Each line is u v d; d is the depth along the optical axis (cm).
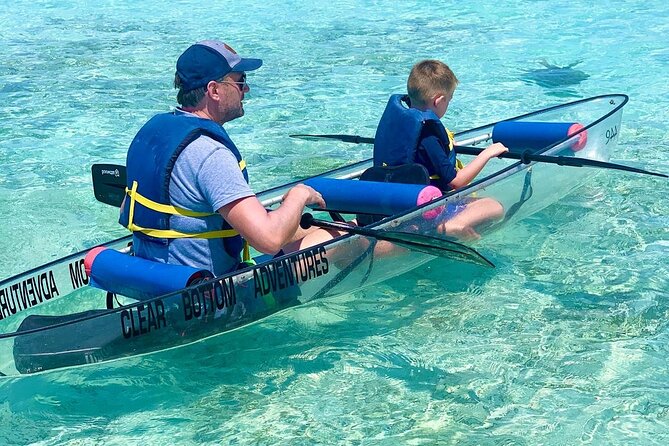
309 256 361
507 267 423
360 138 526
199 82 321
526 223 473
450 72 420
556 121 562
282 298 356
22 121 687
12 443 301
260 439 299
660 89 730
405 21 1027
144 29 1019
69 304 389
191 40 957
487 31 962
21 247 464
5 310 363
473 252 369
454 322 373
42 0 1211
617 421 300
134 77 816
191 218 323
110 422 313
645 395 314
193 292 323
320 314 384
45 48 932
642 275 408
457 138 521
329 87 767
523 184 445
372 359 348
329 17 1062
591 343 351
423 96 417
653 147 591
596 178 530
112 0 1207
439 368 339
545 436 294
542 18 1015
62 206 521
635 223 467
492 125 536
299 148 620
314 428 304
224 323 342
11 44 952
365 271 387
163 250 330
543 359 341
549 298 390
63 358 322
